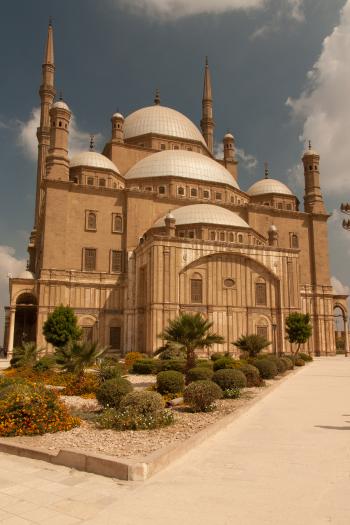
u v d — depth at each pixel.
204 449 11.52
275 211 71.00
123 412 14.90
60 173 59.53
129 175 70.25
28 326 69.19
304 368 41.78
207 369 25.34
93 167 64.81
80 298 57.41
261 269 56.16
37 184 79.19
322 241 72.25
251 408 18.34
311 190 74.12
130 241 60.75
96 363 26.39
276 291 56.34
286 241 70.81
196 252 53.09
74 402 20.55
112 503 7.77
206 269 53.56
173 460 10.38
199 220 58.50
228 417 15.43
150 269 51.84
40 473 9.62
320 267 71.12
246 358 39.19
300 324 50.44
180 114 85.31
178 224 58.59
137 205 62.22
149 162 70.25
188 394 17.41
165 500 7.85
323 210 73.38
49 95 80.94
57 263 56.69
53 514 7.30
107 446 11.65
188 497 7.98
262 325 54.91
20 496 8.17
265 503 7.62
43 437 13.00
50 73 81.56
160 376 22.33
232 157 85.38
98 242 59.94
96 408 18.47
